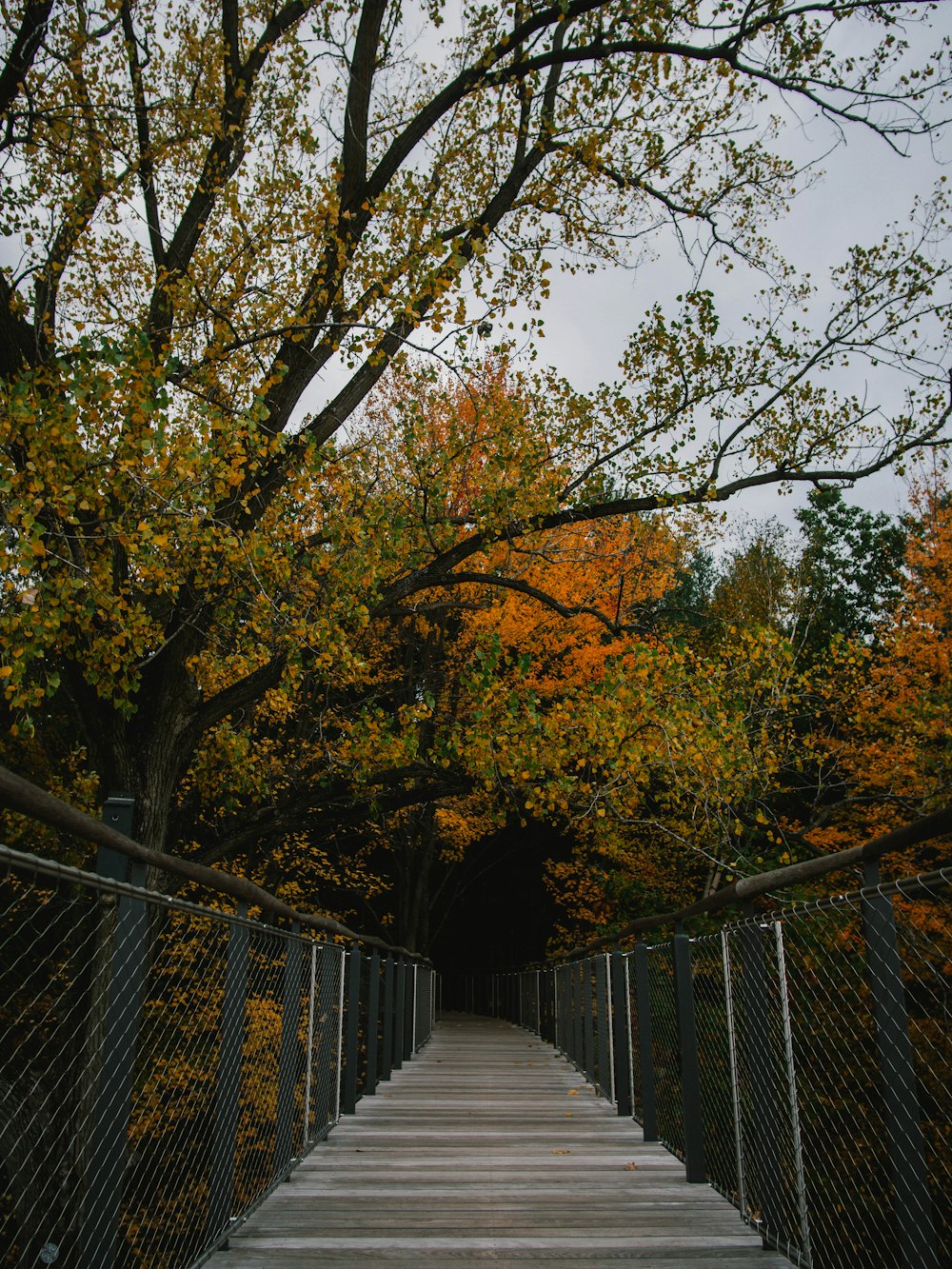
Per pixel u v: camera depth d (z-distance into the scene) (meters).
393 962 9.59
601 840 14.04
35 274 7.04
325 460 6.79
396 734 8.57
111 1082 2.31
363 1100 7.17
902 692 12.38
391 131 9.64
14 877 1.84
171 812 10.56
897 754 11.94
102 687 5.98
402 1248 3.34
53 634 5.45
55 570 5.75
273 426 7.90
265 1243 3.39
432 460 8.93
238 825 9.62
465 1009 37.72
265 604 6.83
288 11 8.38
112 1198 2.27
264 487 7.62
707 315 9.54
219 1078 3.24
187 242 8.03
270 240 7.74
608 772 8.75
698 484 9.45
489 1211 3.84
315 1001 5.09
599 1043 7.46
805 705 12.57
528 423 9.40
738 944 3.63
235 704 8.09
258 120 8.35
